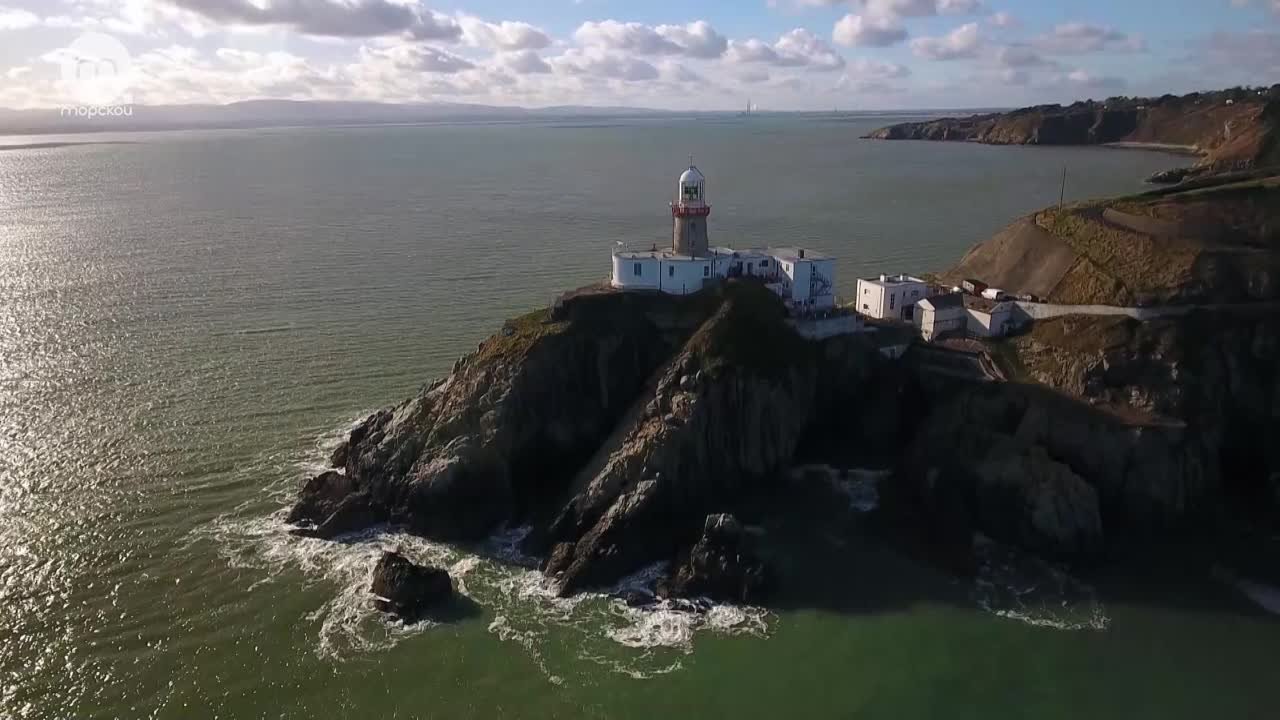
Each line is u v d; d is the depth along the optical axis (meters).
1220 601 56.09
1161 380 69.06
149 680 47.44
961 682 48.88
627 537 59.66
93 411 77.50
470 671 49.03
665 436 64.69
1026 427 68.81
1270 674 49.56
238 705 45.97
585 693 47.56
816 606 55.31
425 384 83.94
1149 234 82.88
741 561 57.31
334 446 72.56
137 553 58.31
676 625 53.41
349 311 105.56
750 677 49.06
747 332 72.38
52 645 49.66
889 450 74.38
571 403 72.00
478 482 64.44
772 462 70.44
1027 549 61.50
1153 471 64.56
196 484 66.69
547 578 58.03
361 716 45.62
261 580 56.34
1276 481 66.06
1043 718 46.34
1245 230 80.25
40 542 58.91
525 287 116.88
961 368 76.69
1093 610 55.31
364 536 62.34
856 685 48.56
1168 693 48.09
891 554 61.00
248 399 80.69
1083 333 74.94
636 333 76.12
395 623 52.84
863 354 78.88
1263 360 70.50
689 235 83.88
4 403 78.69
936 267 127.50
